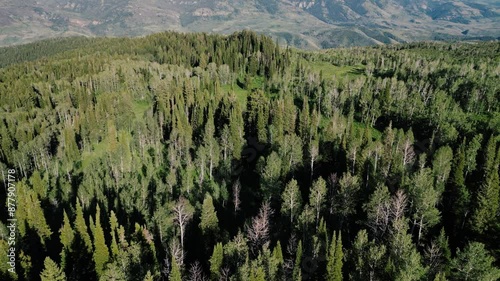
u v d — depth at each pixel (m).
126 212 102.94
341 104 185.50
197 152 127.62
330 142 126.06
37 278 82.50
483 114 170.62
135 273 69.19
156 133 153.50
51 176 134.12
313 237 68.94
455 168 101.69
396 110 173.12
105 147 157.75
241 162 132.62
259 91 161.75
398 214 74.06
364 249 65.56
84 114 165.75
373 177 95.50
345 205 84.50
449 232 84.44
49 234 92.94
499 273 57.66
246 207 109.31
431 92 181.62
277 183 98.38
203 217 85.00
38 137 148.50
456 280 59.78
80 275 80.25
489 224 75.88
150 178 122.94
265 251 64.62
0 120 171.75
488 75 195.25
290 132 147.12
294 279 62.38
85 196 107.62
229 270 67.44
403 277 54.16
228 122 153.12
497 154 101.50
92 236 89.31
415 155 122.00
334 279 62.16
